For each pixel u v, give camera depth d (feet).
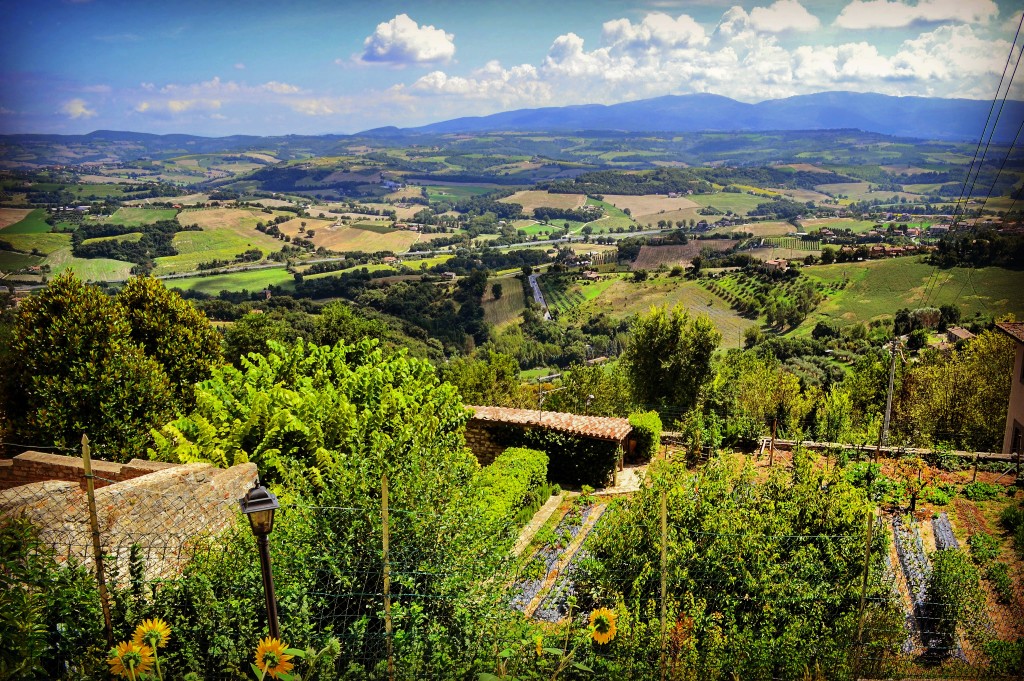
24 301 50.85
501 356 103.04
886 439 75.51
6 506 20.06
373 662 18.86
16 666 15.19
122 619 17.60
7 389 48.57
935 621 26.76
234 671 17.15
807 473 27.07
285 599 18.42
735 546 23.66
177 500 25.39
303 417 42.60
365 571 20.11
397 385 57.57
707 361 89.97
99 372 48.44
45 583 16.97
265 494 16.06
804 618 22.65
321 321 94.12
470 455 26.08
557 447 57.41
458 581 20.44
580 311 338.13
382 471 21.01
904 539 37.83
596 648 21.07
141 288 63.52
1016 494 46.09
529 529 45.09
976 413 82.89
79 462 29.91
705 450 58.49
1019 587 31.24
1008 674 24.16
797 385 89.51
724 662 21.31
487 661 19.48
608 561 25.53
